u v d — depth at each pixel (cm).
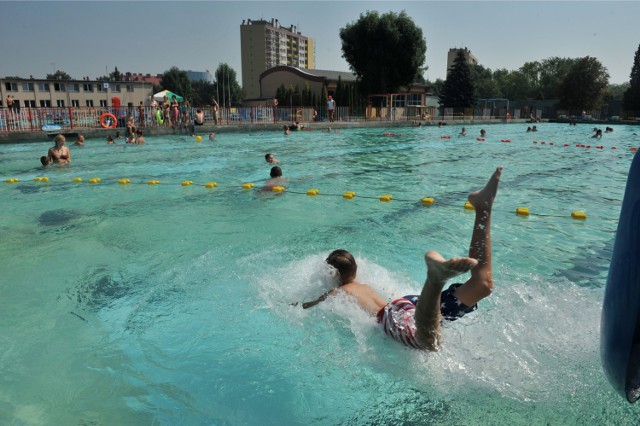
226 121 2428
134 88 5903
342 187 836
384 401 233
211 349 283
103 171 1043
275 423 220
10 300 354
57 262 438
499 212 638
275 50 11056
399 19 3803
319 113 3130
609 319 184
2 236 523
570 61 8394
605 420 215
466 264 197
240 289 364
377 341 274
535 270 411
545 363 258
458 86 5038
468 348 266
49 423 219
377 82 3856
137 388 246
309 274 358
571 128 3111
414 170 1063
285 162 1207
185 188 833
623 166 1148
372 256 445
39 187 850
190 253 459
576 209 657
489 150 1562
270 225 566
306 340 286
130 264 430
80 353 281
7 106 1819
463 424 216
